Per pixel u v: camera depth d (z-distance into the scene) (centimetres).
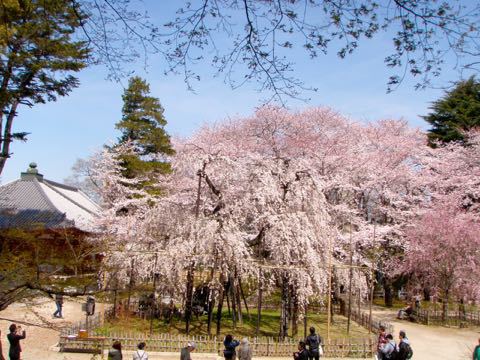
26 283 557
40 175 3141
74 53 927
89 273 668
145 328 1869
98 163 3234
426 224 2619
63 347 1531
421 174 3362
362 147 3250
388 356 1371
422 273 2761
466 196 3209
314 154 2822
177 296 1927
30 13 800
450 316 2639
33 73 1048
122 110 3291
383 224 3191
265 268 1845
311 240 1938
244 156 2125
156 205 2052
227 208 1914
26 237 607
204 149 2056
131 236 2112
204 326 1977
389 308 3058
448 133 3566
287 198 2005
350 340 1709
